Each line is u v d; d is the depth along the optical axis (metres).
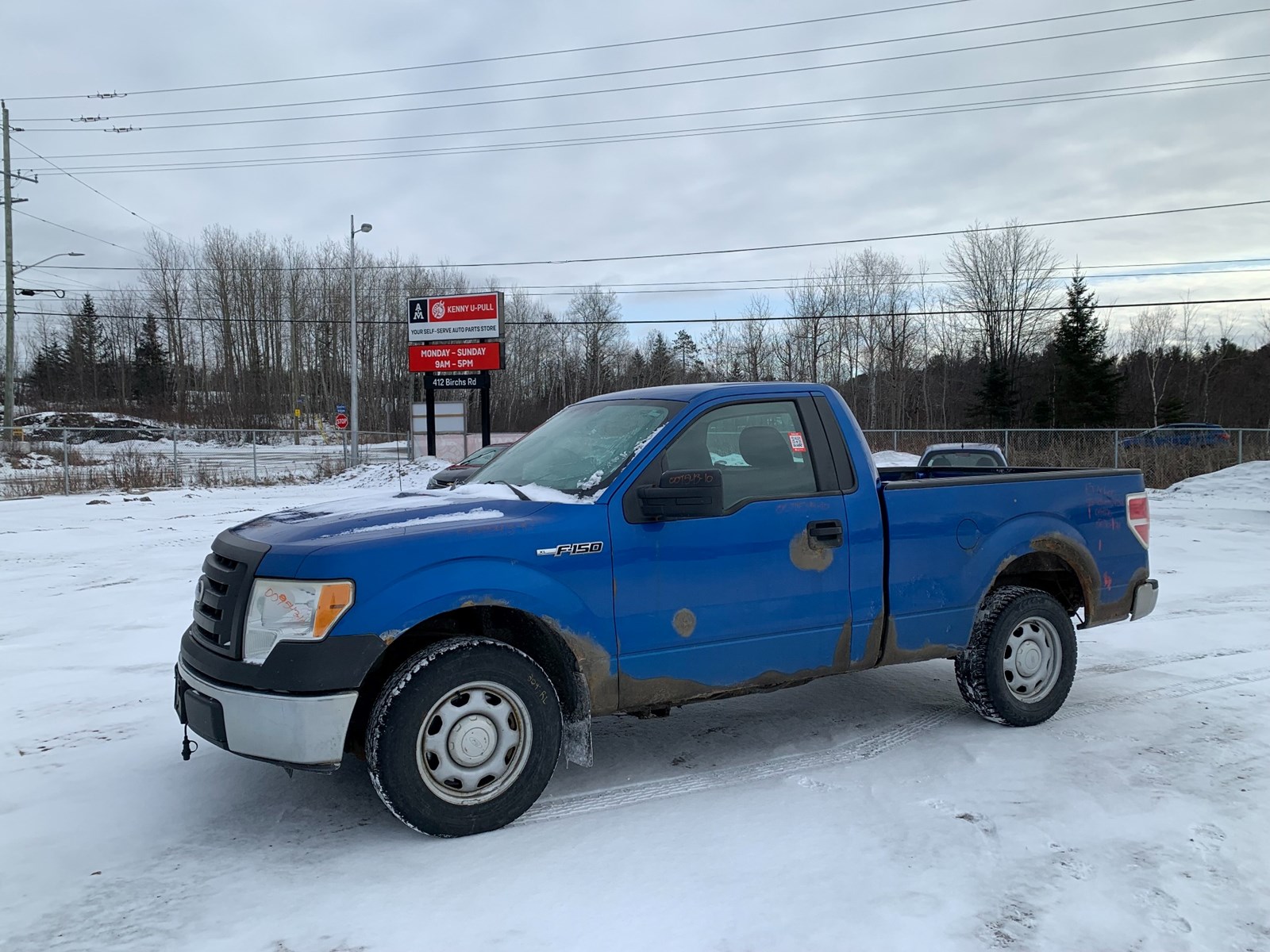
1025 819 3.66
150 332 84.44
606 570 3.76
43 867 3.27
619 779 4.16
